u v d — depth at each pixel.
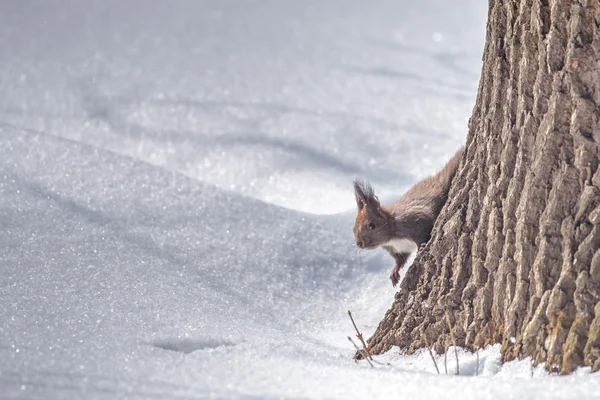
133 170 12.25
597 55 6.47
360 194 10.68
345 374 6.63
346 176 14.90
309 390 6.24
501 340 7.10
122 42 27.75
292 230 11.30
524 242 6.84
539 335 6.66
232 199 11.87
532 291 6.79
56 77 21.14
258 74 23.36
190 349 7.45
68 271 9.13
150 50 26.53
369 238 10.40
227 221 11.36
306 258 10.82
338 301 10.16
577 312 6.44
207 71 23.48
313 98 20.55
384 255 11.01
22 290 8.46
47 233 10.27
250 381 6.41
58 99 19.03
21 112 17.97
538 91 6.82
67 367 6.57
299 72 23.86
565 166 6.61
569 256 6.52
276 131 17.28
